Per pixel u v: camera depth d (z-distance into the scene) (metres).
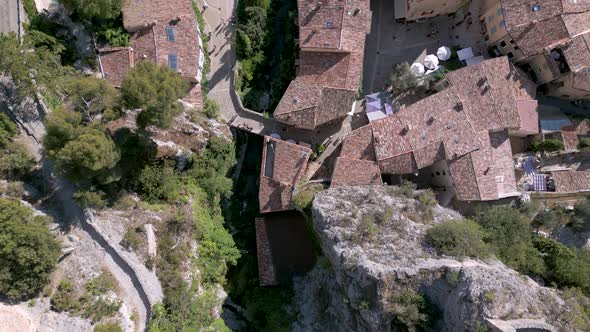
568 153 55.03
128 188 45.62
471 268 36.91
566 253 44.53
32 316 36.53
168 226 45.31
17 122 42.69
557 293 39.75
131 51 50.44
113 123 45.66
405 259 40.50
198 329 42.44
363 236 43.31
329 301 46.59
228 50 56.78
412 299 38.25
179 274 43.31
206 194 51.44
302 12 52.53
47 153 37.91
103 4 46.78
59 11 48.06
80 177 38.75
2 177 40.47
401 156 50.47
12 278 35.69
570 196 53.75
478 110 52.31
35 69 41.50
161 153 47.50
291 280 51.44
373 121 51.97
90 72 49.12
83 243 40.81
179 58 50.81
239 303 50.84
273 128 55.44
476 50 58.38
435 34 59.00
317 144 55.97
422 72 56.06
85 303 38.19
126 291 40.31
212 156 52.31
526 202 51.91
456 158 50.56
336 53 53.19
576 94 54.66
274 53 59.00
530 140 56.12
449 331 36.47
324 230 45.66
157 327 39.03
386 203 46.44
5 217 34.44
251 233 54.50
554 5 50.69
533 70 56.47
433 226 43.72
